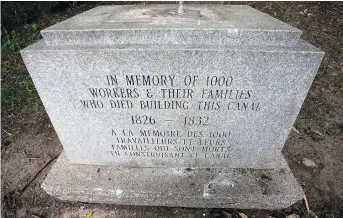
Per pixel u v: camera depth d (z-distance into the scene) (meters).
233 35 1.55
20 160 2.64
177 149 2.13
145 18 1.83
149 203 2.15
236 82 1.67
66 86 1.74
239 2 5.49
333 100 3.35
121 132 2.03
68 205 2.22
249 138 2.01
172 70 1.62
